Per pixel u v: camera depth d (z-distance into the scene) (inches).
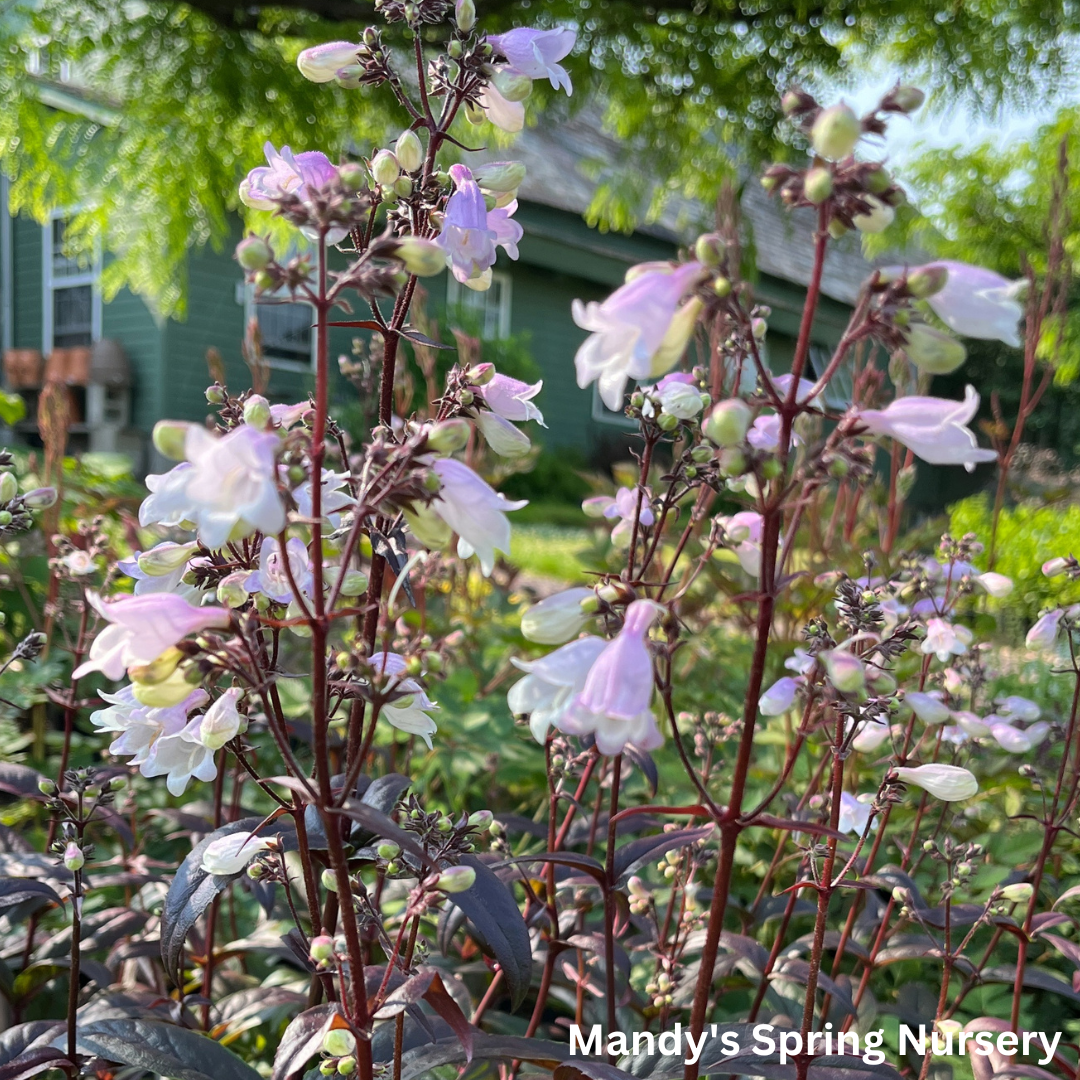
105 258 556.1
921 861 120.3
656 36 359.3
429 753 146.2
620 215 443.2
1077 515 298.5
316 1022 58.1
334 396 574.2
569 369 764.0
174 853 135.5
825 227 48.2
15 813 129.3
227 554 62.7
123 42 309.3
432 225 68.5
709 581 162.6
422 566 120.7
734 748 147.4
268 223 323.3
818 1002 96.8
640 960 101.5
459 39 72.1
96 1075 83.8
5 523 78.3
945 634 92.8
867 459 52.1
